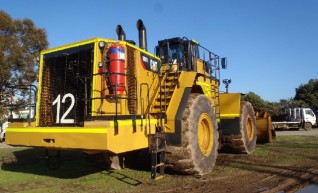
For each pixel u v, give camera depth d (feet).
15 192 17.88
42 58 21.84
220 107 32.35
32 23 62.44
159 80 22.57
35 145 18.61
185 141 20.29
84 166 25.79
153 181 19.76
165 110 21.08
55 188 18.65
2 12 59.82
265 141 42.04
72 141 17.15
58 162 24.63
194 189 17.83
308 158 28.71
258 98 116.16
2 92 45.75
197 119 21.21
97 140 16.39
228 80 34.17
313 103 147.54
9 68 57.36
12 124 20.57
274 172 22.39
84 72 20.08
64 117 20.39
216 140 23.40
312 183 19.08
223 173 22.12
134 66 21.26
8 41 57.88
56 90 21.11
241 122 31.55
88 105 19.20
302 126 85.76
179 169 20.61
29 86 21.58
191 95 22.44
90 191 17.79
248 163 26.20
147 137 19.39
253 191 17.24
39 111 21.27
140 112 21.31
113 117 17.43
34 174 22.86
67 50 20.86
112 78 18.98
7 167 26.12
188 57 27.84
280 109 111.96
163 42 28.71
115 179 20.68
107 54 19.58
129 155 25.31
